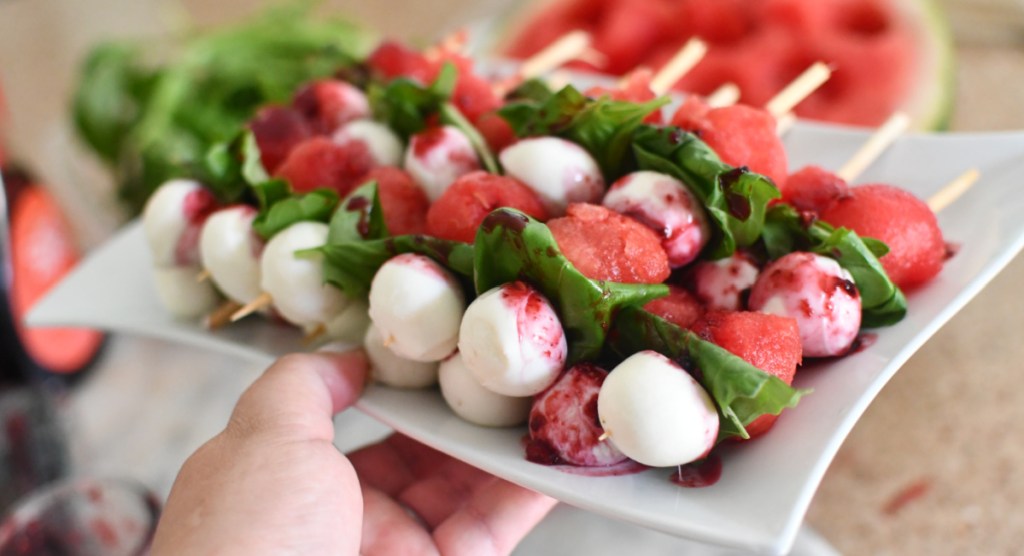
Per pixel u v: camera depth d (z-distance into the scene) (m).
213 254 0.33
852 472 0.37
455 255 0.28
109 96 0.56
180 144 0.51
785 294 0.28
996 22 0.58
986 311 0.41
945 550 0.34
